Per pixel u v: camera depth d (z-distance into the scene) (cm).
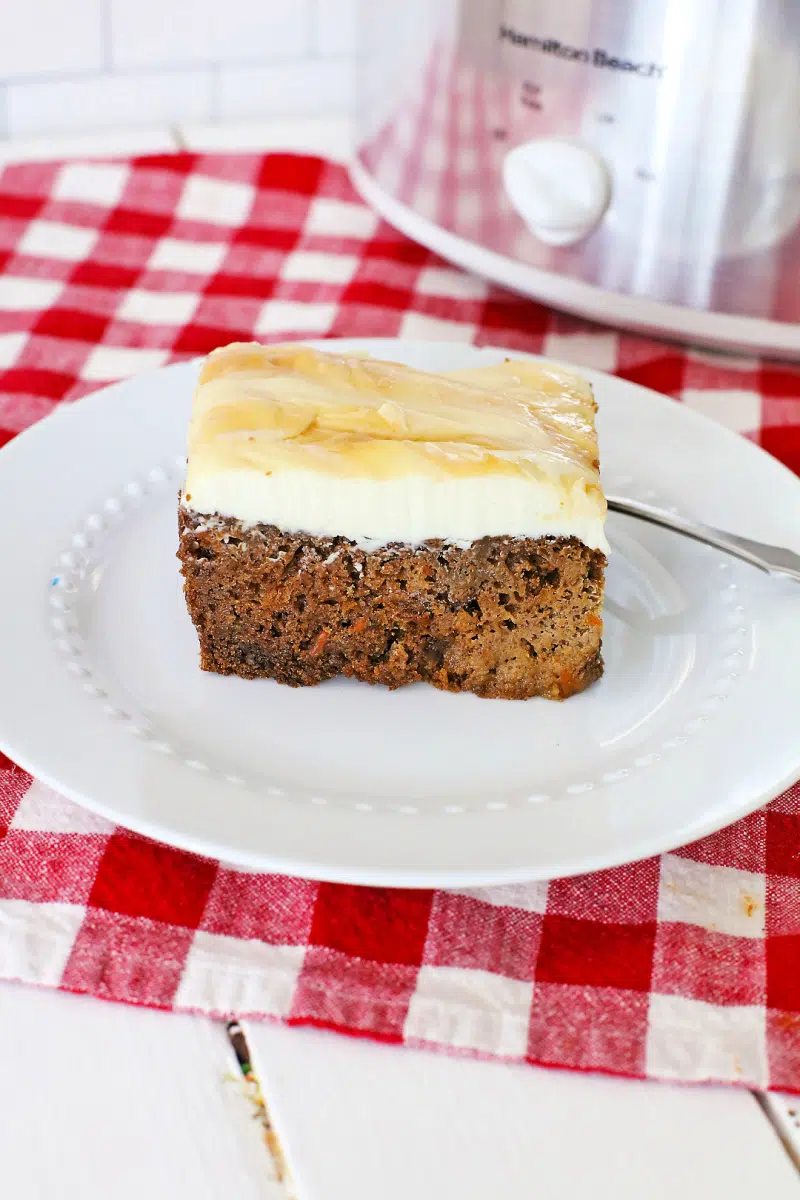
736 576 51
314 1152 39
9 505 51
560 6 56
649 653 49
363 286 66
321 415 48
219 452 46
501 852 41
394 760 46
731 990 41
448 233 64
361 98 66
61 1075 40
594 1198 38
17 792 45
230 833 41
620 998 41
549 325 65
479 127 60
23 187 70
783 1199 38
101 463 53
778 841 45
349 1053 40
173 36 75
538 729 47
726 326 60
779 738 45
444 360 57
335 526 47
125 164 72
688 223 58
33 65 75
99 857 43
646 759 45
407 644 48
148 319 64
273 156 73
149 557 51
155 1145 39
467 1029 40
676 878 44
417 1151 39
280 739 46
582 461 47
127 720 45
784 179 56
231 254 68
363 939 42
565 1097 40
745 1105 40
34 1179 38
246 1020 41
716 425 56
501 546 47
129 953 41
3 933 41
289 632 48
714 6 53
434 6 59
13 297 64
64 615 48
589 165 57
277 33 76
